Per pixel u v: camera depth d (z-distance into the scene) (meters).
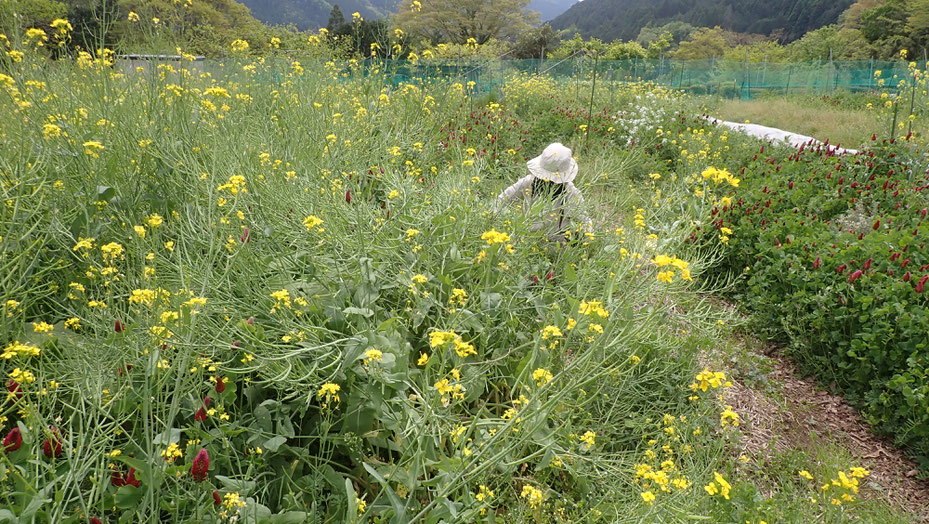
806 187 6.70
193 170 3.30
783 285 4.84
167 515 2.04
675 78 24.77
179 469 1.88
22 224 2.59
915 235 5.27
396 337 2.66
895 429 3.75
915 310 3.94
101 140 3.45
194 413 2.25
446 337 2.05
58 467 1.94
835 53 44.62
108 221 3.04
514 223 3.61
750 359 4.41
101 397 2.02
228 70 5.74
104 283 2.52
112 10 3.87
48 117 3.36
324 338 2.62
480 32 56.28
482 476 2.33
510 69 20.48
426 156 5.49
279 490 2.32
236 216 2.97
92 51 4.09
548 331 2.40
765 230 5.40
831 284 4.55
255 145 4.31
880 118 10.20
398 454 2.64
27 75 3.71
